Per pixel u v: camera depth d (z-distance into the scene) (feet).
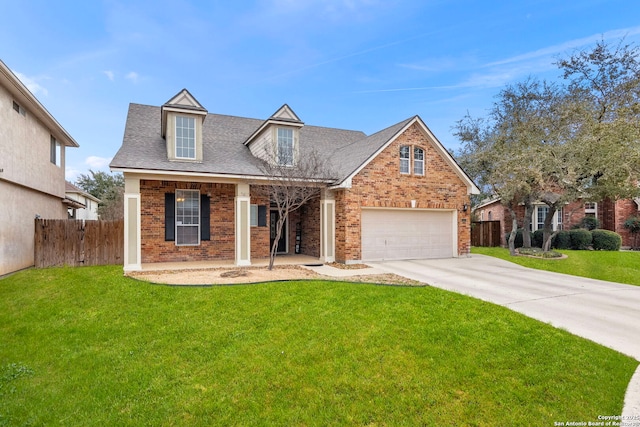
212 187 46.68
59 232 41.83
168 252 44.68
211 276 33.58
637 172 43.19
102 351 18.69
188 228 45.68
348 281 31.32
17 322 23.06
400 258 48.19
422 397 14.19
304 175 37.60
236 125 57.52
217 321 21.86
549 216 53.57
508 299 26.89
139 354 18.28
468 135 62.69
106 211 103.71
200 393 14.80
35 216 46.83
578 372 15.60
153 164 38.63
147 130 48.21
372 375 15.72
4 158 36.94
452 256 51.42
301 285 29.27
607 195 48.47
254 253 48.73
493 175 53.42
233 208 47.78
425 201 49.03
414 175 48.37
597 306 25.21
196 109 42.01
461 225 51.55
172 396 14.62
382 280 32.45
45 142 49.85
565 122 49.60
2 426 12.93
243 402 14.08
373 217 46.60
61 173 57.62
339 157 52.75
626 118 45.60
